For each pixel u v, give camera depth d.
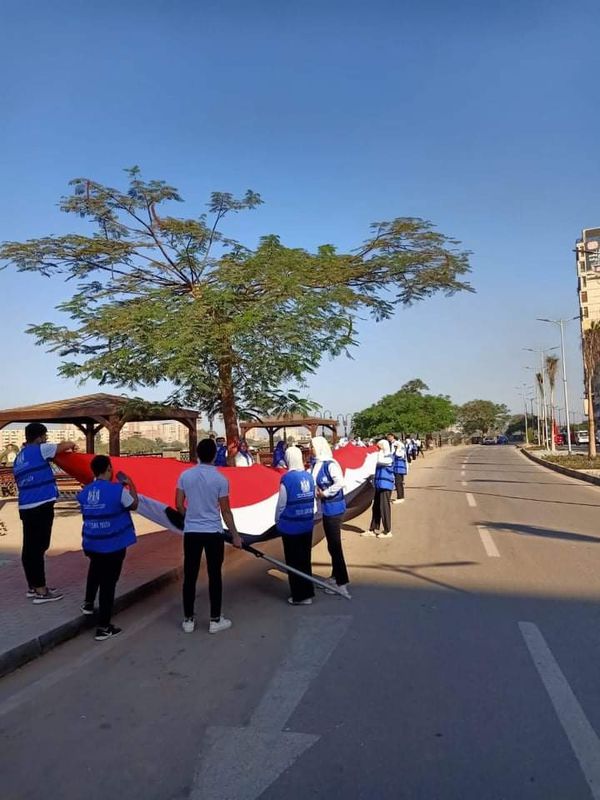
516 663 5.50
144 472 8.55
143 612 7.60
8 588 8.25
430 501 18.92
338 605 7.55
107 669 5.74
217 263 12.93
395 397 66.06
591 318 82.69
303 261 12.62
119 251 12.97
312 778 3.76
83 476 9.05
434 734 4.25
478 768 3.82
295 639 6.32
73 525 14.31
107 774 3.90
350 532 13.09
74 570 9.36
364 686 5.09
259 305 12.12
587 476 26.11
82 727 4.56
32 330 12.36
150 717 4.68
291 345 12.33
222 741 4.25
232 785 3.71
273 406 13.68
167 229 12.78
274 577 9.23
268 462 31.22
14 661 5.83
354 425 66.69
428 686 5.06
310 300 12.27
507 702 4.73
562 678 5.15
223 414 13.75
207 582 9.02
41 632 6.31
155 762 4.02
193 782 3.77
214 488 6.77
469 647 5.94
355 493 13.90
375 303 15.25
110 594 6.68
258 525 8.97
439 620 6.81
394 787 3.63
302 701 4.84
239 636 6.50
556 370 60.69
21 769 4.00
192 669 5.63
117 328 12.07
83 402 18.06
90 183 12.56
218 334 11.65
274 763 3.94
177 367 11.38
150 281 13.80
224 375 13.23
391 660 5.66
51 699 5.10
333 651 5.93
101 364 12.16
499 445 111.38
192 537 6.69
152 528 13.26
